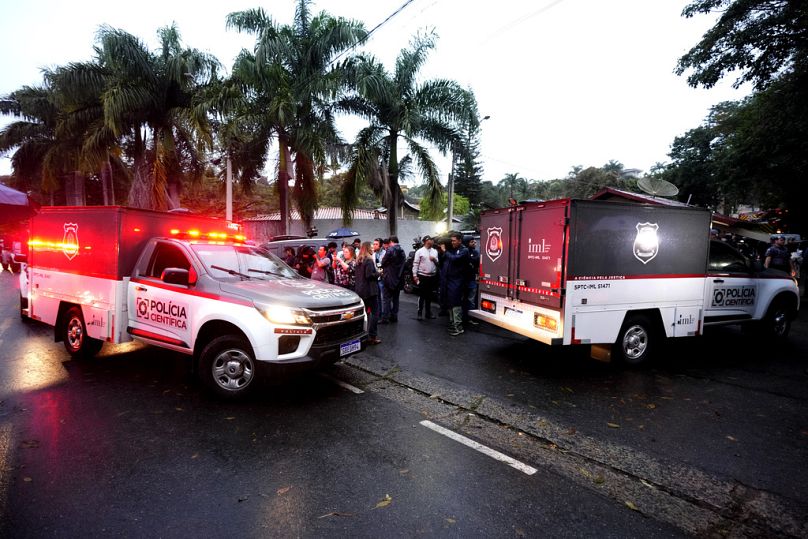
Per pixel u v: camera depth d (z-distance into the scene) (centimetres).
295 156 1798
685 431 416
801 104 1543
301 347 454
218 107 1575
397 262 901
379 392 511
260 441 382
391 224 1753
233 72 1623
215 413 441
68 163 2172
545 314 582
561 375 582
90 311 584
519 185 5803
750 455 371
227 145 1692
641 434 409
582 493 312
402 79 1639
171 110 1742
